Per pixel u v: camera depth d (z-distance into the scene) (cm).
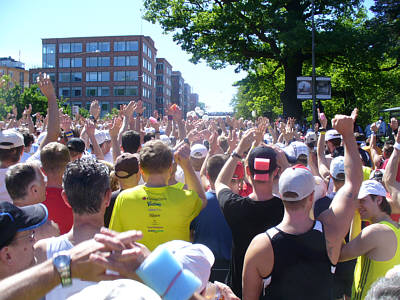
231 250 276
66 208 270
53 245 182
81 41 8481
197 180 276
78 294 102
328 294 201
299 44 2286
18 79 9575
